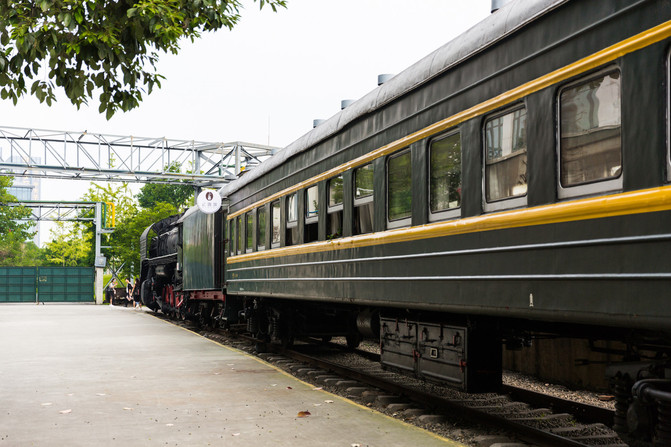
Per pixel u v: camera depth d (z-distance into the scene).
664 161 3.71
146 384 8.12
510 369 9.78
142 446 5.20
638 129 3.87
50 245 63.50
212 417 6.19
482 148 5.38
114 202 46.16
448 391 8.17
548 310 4.54
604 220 4.08
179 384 8.09
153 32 6.85
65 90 7.04
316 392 7.47
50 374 9.02
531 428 5.49
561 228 4.45
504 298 5.01
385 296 6.86
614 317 3.96
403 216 6.65
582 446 4.93
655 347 4.62
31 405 6.85
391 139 6.84
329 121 8.54
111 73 7.22
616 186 4.08
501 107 5.13
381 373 9.62
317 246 8.73
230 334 16.19
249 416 6.22
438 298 5.91
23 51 6.65
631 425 4.25
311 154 9.07
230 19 7.37
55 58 6.70
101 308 32.56
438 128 5.98
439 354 6.40
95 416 6.29
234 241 13.29
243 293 12.32
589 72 4.27
